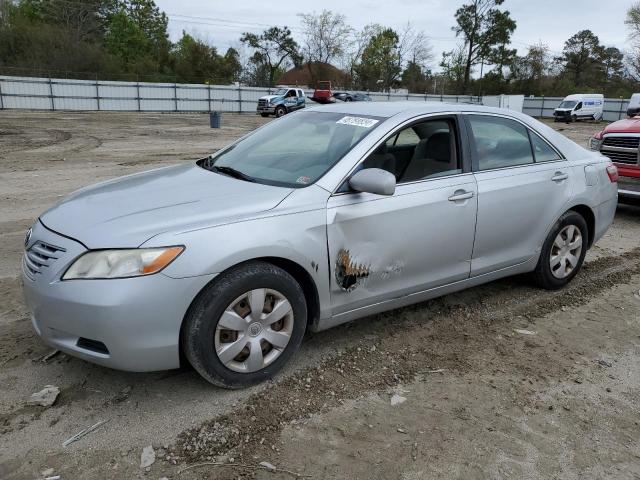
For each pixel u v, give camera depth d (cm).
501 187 415
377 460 265
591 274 546
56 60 5069
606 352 386
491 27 7206
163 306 274
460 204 388
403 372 346
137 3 7394
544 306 459
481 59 7400
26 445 265
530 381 342
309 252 317
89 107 4053
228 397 308
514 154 440
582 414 311
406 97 5294
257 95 4656
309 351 365
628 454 279
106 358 276
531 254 456
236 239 290
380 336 392
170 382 321
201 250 281
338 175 339
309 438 278
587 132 3275
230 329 298
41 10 6291
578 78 8375
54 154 1451
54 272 279
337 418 296
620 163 781
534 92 6956
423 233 370
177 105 4366
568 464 270
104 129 2405
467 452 274
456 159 402
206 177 364
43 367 332
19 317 400
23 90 3803
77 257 276
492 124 430
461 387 332
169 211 299
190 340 288
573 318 440
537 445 282
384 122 371
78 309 270
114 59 5600
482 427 294
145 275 270
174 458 259
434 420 298
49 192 898
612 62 8431
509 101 5022
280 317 315
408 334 398
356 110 406
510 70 7300
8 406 294
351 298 347
